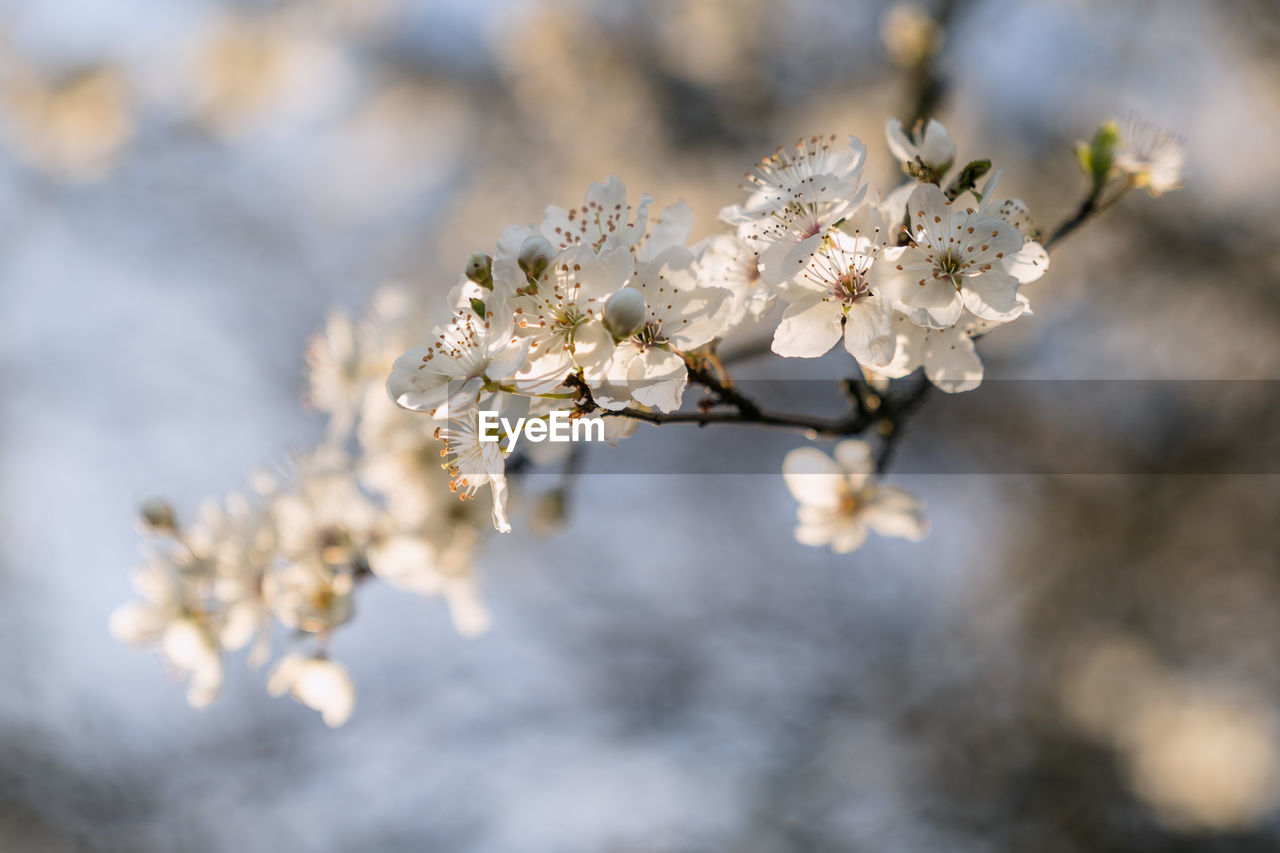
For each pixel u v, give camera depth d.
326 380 3.34
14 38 8.76
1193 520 8.30
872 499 2.74
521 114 9.86
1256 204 7.51
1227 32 7.38
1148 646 8.06
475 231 9.71
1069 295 7.31
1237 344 7.74
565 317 1.89
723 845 8.03
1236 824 7.55
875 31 8.51
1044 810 8.29
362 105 10.05
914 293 1.89
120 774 8.68
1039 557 8.92
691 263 2.00
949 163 2.04
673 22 8.84
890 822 8.23
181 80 9.23
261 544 2.91
